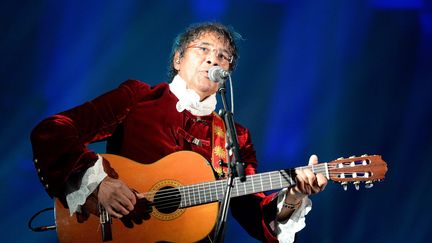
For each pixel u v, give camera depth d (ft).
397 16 56.95
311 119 55.42
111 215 24.44
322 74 56.34
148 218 25.17
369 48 56.75
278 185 24.95
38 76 52.26
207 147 27.25
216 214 25.68
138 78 54.03
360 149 54.95
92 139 25.64
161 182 25.55
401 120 55.57
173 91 27.55
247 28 56.29
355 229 52.37
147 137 26.37
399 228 52.65
